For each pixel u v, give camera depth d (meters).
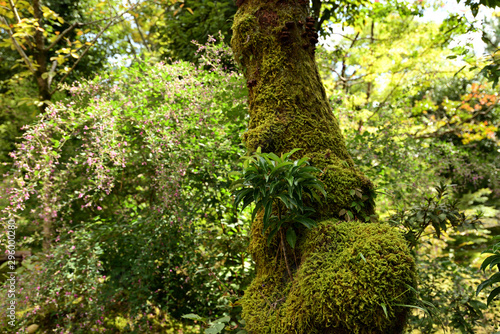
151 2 4.45
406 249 1.42
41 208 3.12
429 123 7.15
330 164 1.79
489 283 1.56
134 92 3.41
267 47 1.93
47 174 2.82
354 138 3.76
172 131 3.04
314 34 1.99
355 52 7.45
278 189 1.57
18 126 5.19
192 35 5.18
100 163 2.82
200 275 3.01
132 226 3.01
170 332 2.91
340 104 4.20
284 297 1.56
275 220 1.66
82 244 2.92
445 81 9.05
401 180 3.74
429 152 4.62
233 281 2.96
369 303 1.28
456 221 2.29
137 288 2.91
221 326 1.86
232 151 3.10
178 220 2.86
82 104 3.20
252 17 1.97
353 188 1.74
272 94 1.88
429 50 6.67
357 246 1.43
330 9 5.02
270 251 1.77
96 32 6.22
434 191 3.76
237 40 2.03
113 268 3.24
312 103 1.91
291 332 1.40
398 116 4.41
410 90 7.47
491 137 7.33
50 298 2.80
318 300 1.35
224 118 3.40
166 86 3.17
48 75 4.00
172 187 2.88
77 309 2.85
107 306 2.92
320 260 1.48
